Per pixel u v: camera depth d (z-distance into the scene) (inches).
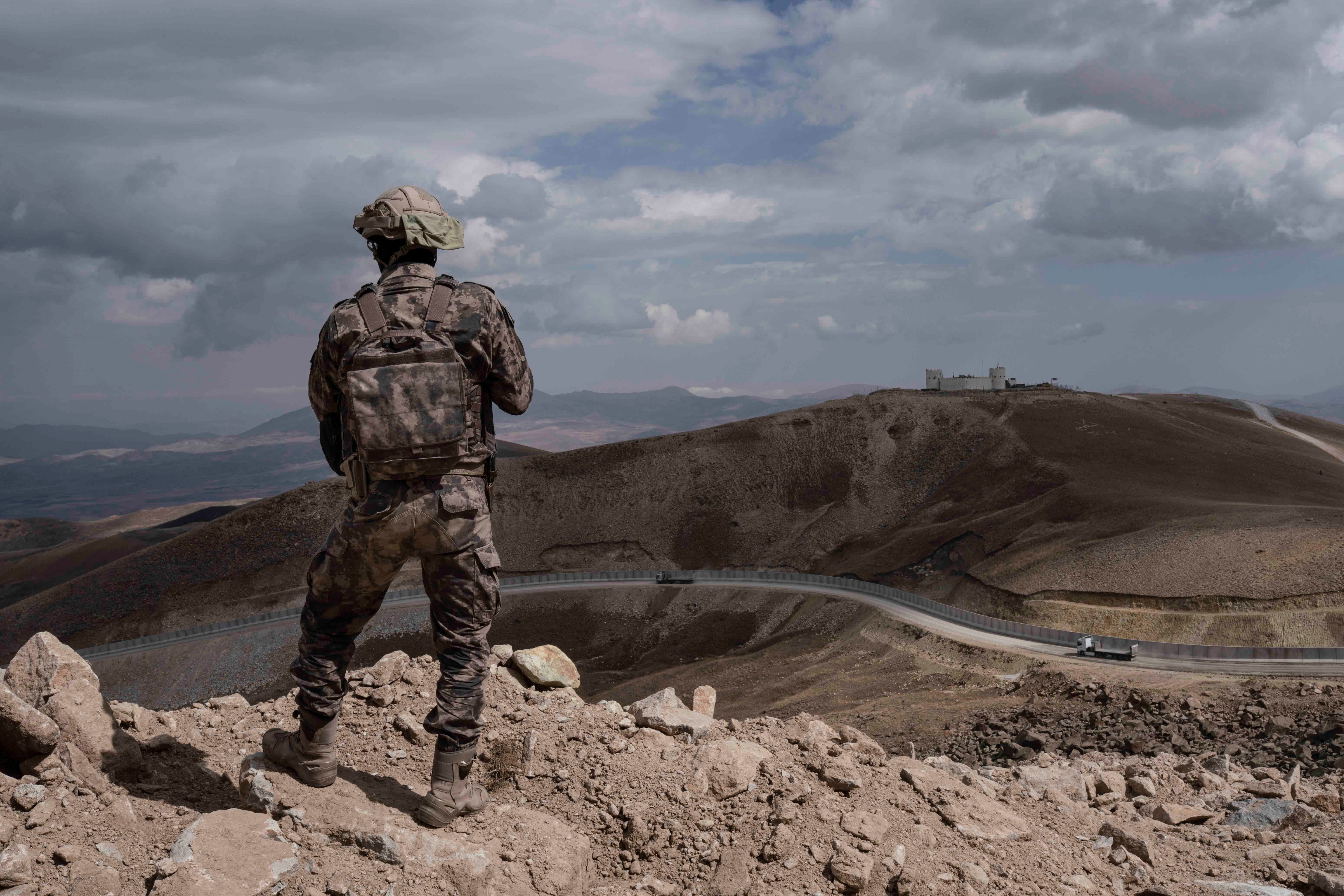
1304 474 5659.5
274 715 235.1
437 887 154.6
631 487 6614.2
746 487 6481.3
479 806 178.1
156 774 190.5
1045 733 1247.5
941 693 2556.6
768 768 201.6
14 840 149.1
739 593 4783.5
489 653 194.2
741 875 168.4
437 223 175.9
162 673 4785.9
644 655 4461.1
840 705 2669.8
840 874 164.2
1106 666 2539.4
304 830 163.2
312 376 178.5
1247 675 2240.4
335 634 176.7
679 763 206.2
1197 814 257.8
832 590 4640.8
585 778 204.4
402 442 156.6
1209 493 5022.1
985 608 3686.0
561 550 6215.6
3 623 5831.7
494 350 171.3
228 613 5782.5
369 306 167.2
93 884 141.9
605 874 178.4
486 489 174.2
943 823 195.9
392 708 228.8
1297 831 243.6
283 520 6496.1
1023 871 183.2
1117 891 188.1
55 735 172.4
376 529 161.0
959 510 5561.0
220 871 142.5
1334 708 1129.4
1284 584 3011.8
